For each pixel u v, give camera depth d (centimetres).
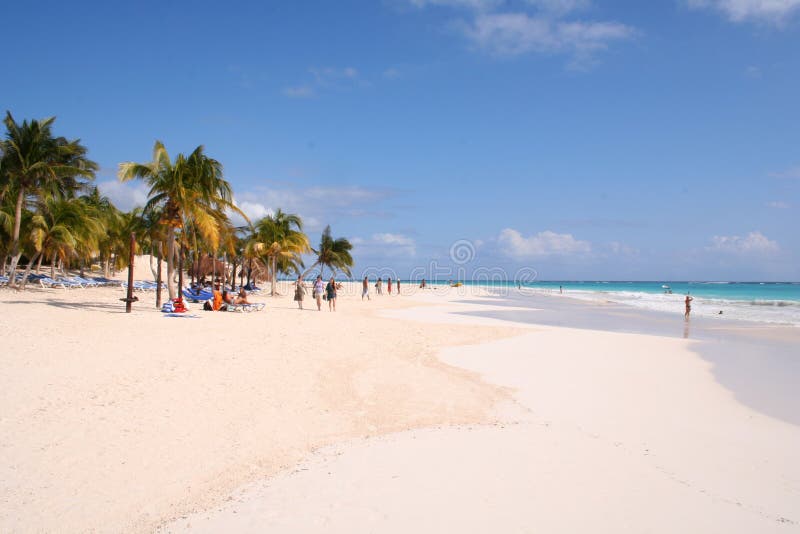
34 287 2883
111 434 627
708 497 511
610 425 754
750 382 1103
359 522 444
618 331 2117
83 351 1016
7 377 805
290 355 1143
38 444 584
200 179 1955
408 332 1717
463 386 985
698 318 2872
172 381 857
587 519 454
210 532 428
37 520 437
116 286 3597
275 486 522
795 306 4200
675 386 1034
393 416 778
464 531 429
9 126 2764
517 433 705
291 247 3781
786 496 520
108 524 438
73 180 3438
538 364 1239
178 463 566
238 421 708
